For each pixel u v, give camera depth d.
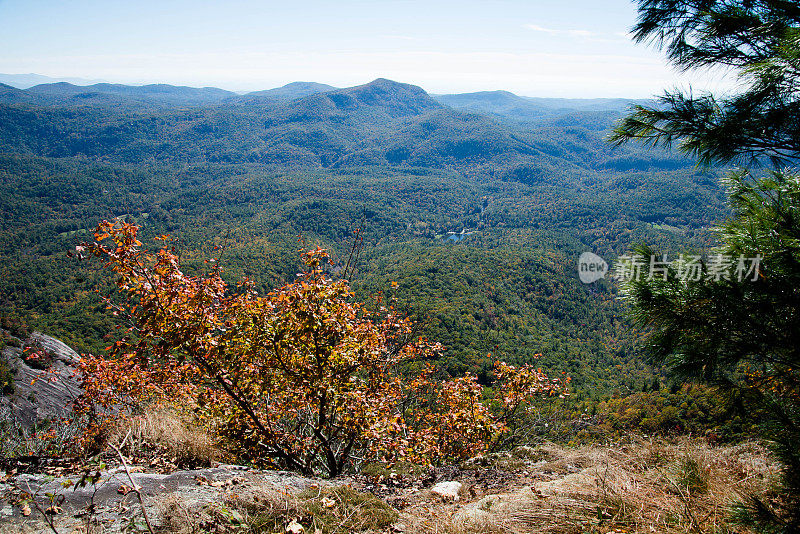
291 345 4.22
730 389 1.71
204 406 4.46
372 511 2.34
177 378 4.35
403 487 3.12
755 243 1.61
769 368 1.66
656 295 1.72
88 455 3.05
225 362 4.10
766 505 1.60
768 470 2.25
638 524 1.99
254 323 4.20
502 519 2.17
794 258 1.53
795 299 1.52
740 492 1.95
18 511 2.09
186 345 3.84
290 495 2.40
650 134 2.07
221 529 2.05
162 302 3.76
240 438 4.16
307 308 3.99
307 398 4.40
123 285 3.75
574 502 2.24
